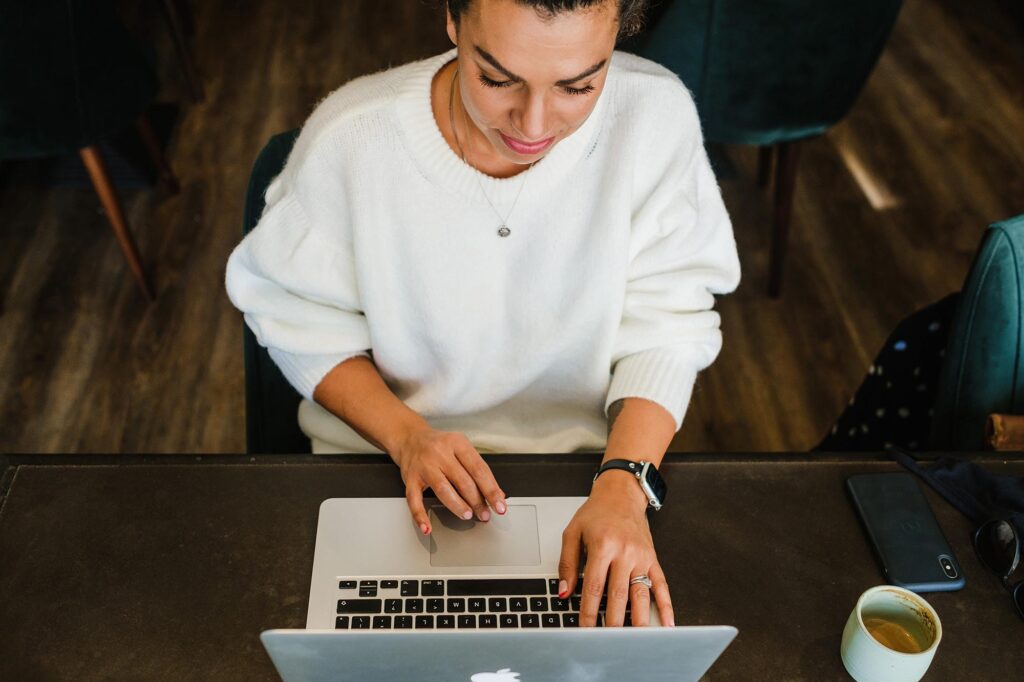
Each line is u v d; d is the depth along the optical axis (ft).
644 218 4.00
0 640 3.16
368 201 3.75
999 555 3.50
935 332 5.02
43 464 3.65
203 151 9.51
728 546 3.56
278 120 9.85
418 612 3.28
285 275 3.94
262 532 3.50
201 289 8.29
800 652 3.26
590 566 3.34
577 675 2.87
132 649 3.16
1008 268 4.40
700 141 4.06
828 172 9.61
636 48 7.02
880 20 6.74
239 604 3.29
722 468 3.82
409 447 3.74
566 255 3.93
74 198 9.02
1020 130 10.25
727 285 4.30
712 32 6.79
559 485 3.72
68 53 6.63
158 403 7.50
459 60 3.17
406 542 3.47
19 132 6.89
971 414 4.65
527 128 3.14
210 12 11.18
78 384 7.59
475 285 3.98
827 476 3.82
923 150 9.93
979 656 3.29
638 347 4.16
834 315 8.30
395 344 4.12
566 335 4.10
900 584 3.45
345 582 3.34
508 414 4.50
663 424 3.99
